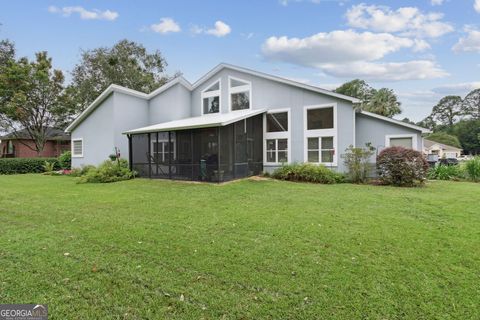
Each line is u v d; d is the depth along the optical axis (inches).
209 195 394.0
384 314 115.6
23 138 1158.3
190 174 573.9
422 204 323.6
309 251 181.0
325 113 600.4
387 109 1398.9
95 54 1218.6
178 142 610.5
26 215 280.7
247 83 686.5
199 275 149.7
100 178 570.6
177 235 214.7
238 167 577.9
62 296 130.9
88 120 784.9
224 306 122.2
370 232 218.1
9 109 949.8
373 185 500.7
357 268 156.1
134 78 1246.3
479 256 171.3
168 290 135.4
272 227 233.5
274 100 653.9
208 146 557.0
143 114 786.2
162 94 774.5
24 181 606.9
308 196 379.2
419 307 120.0
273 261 166.2
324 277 146.2
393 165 493.0
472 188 462.3
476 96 2765.7
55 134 1250.0
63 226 240.7
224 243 196.7
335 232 218.5
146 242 199.5
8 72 946.1
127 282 142.9
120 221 256.7
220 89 727.1
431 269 154.2
